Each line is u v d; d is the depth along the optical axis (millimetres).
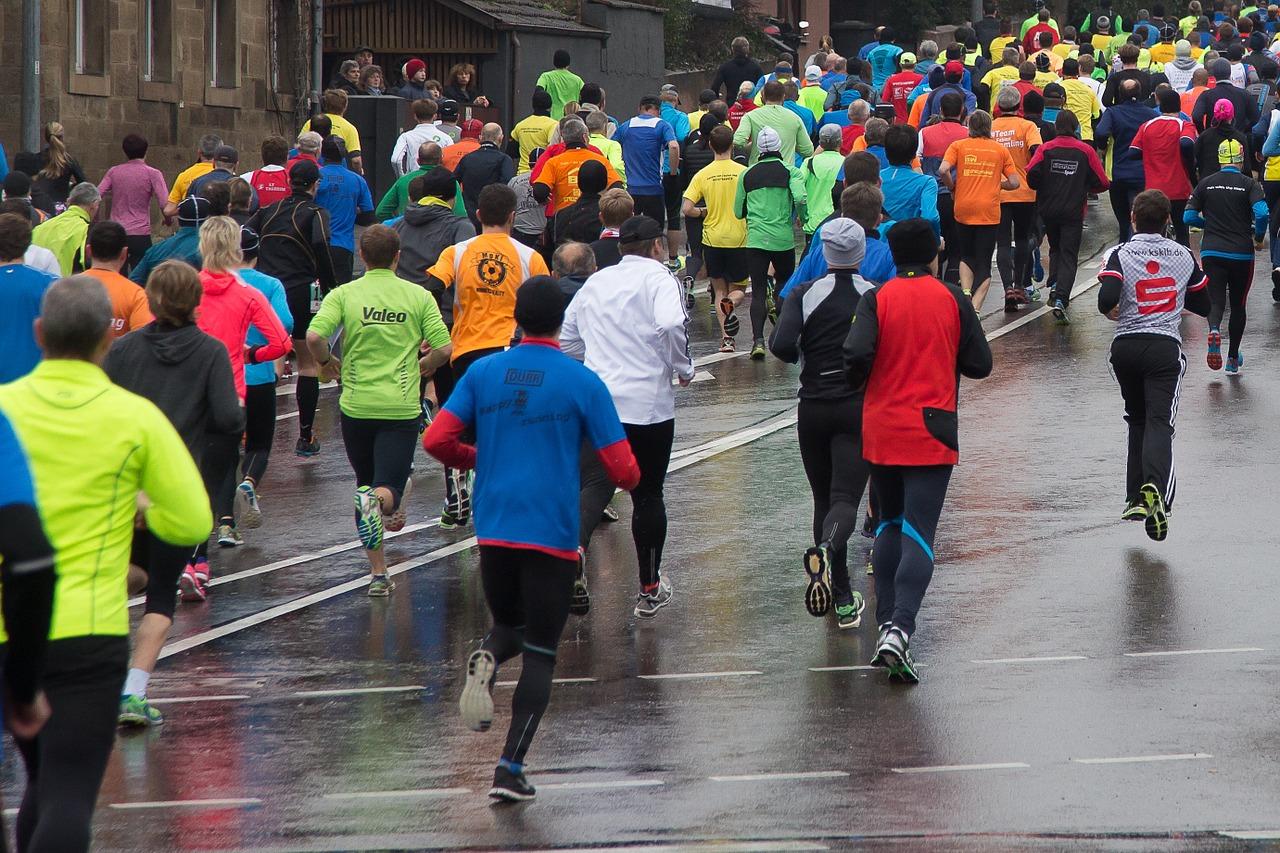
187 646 20047
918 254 18281
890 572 18562
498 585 14922
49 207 39031
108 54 55844
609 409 14914
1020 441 29953
